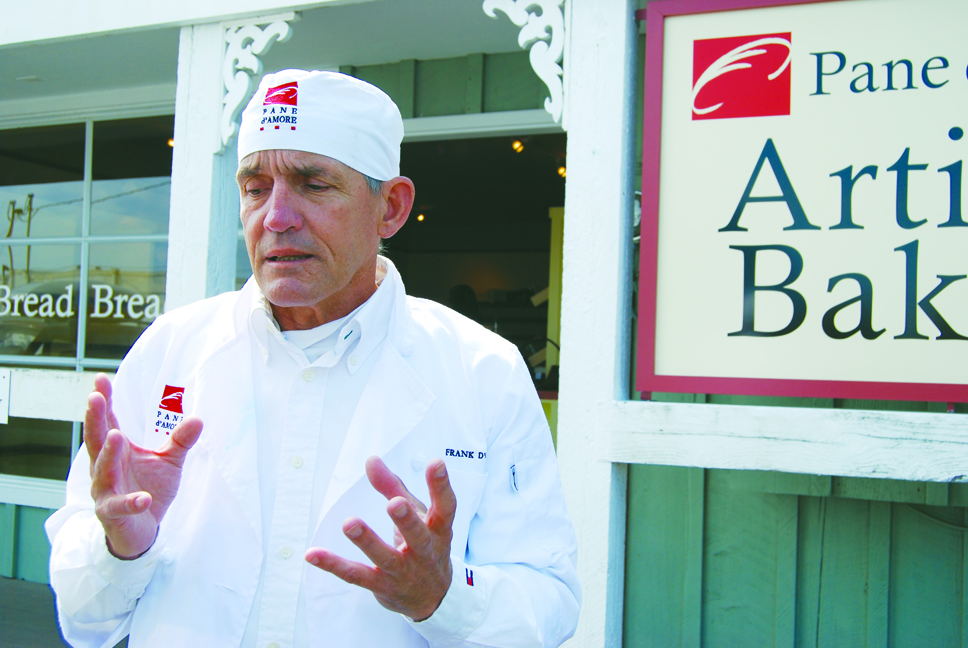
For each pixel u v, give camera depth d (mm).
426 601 936
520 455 1187
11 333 4328
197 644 1052
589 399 2242
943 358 2002
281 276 1083
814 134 2113
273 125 1080
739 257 2156
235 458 1105
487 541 1143
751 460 2074
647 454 2158
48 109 4246
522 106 3471
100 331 4137
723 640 2844
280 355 1177
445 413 1160
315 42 3398
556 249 5098
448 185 7797
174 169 2787
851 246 2074
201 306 1262
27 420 4141
